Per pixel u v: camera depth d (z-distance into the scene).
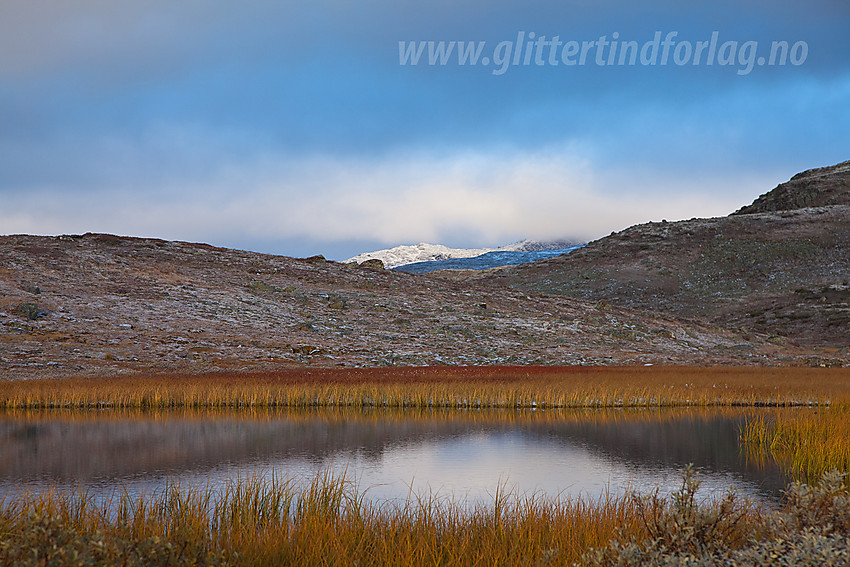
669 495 16.62
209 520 12.01
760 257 150.38
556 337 71.56
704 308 129.12
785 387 41.38
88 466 20.41
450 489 17.61
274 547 9.82
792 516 8.91
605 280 150.50
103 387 37.84
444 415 33.72
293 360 54.34
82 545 7.59
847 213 169.12
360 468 20.41
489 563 9.55
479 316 76.50
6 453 22.55
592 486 18.03
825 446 19.66
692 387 40.91
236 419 31.61
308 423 30.36
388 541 10.34
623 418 32.44
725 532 8.77
